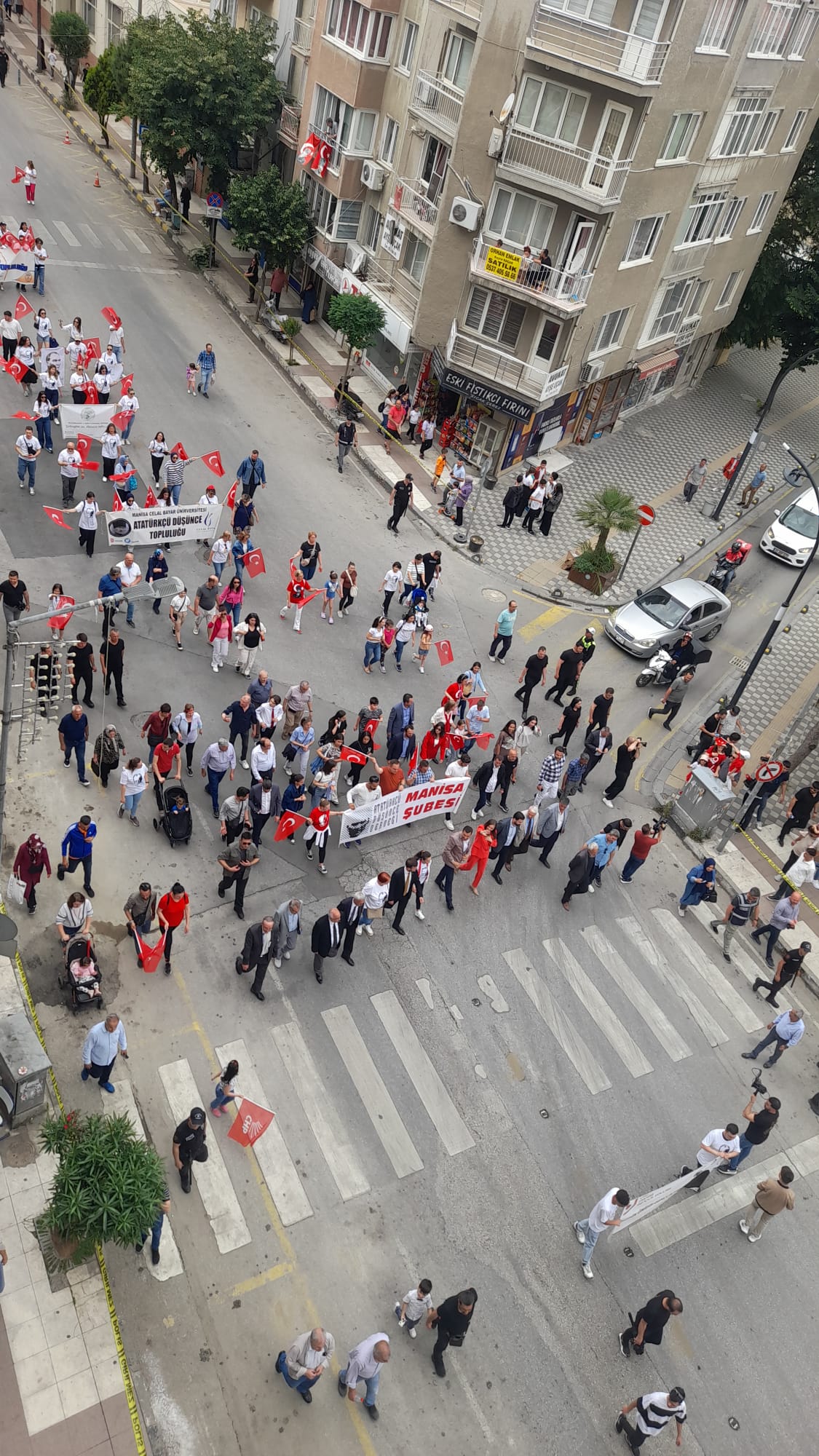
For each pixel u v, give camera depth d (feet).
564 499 101.86
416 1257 42.22
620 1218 42.24
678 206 98.63
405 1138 46.06
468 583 85.97
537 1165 46.83
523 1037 52.06
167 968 48.96
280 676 68.90
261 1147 43.96
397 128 100.32
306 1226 42.01
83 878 51.78
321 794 59.77
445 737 65.05
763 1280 45.91
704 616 86.99
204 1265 39.93
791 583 102.27
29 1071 39.78
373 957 53.42
